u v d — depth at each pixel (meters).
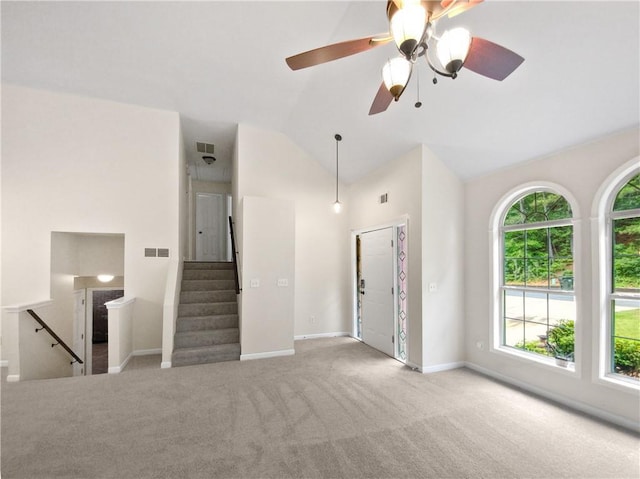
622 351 2.62
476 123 3.17
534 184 3.22
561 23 2.10
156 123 4.62
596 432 2.40
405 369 3.82
